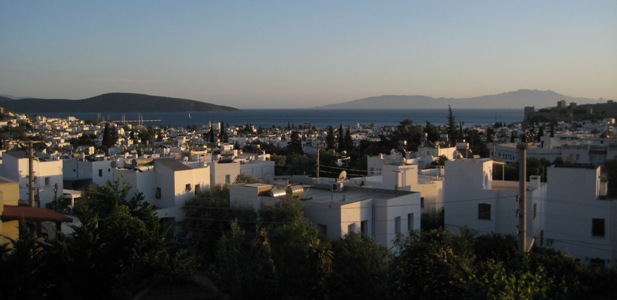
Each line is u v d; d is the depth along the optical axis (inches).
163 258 975.0
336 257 983.6
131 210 1507.1
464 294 825.5
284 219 1428.4
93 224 1025.5
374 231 1540.4
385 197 1638.8
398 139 5132.9
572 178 1584.6
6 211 1163.3
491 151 4886.8
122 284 933.8
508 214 1739.7
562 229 1600.6
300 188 1611.7
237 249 989.2
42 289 943.0
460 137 5398.6
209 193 1764.3
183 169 1935.3
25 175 2620.6
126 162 2583.7
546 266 1104.2
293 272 943.7
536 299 879.1
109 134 6146.7
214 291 970.7
